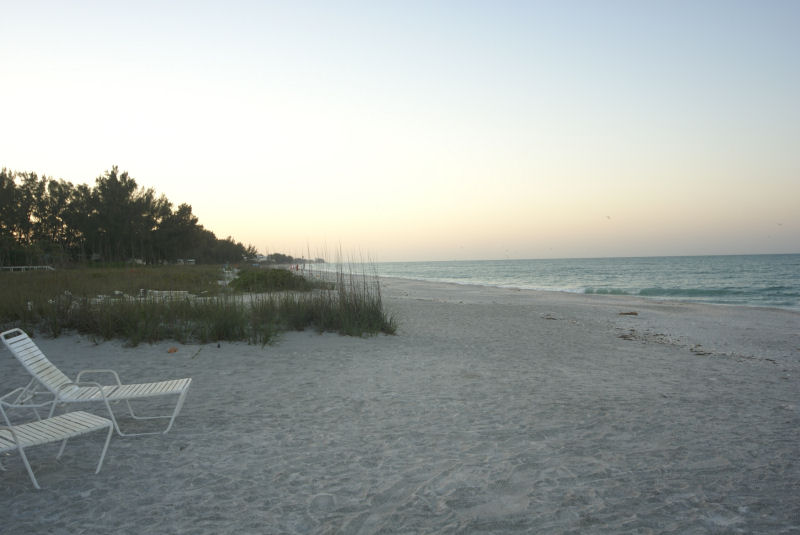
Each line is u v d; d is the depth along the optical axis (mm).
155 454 4203
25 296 10477
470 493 3533
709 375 8039
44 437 3410
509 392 6523
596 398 6305
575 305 21125
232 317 9625
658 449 4469
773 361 9609
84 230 38531
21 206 40094
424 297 24578
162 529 2969
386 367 7867
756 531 3004
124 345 8578
